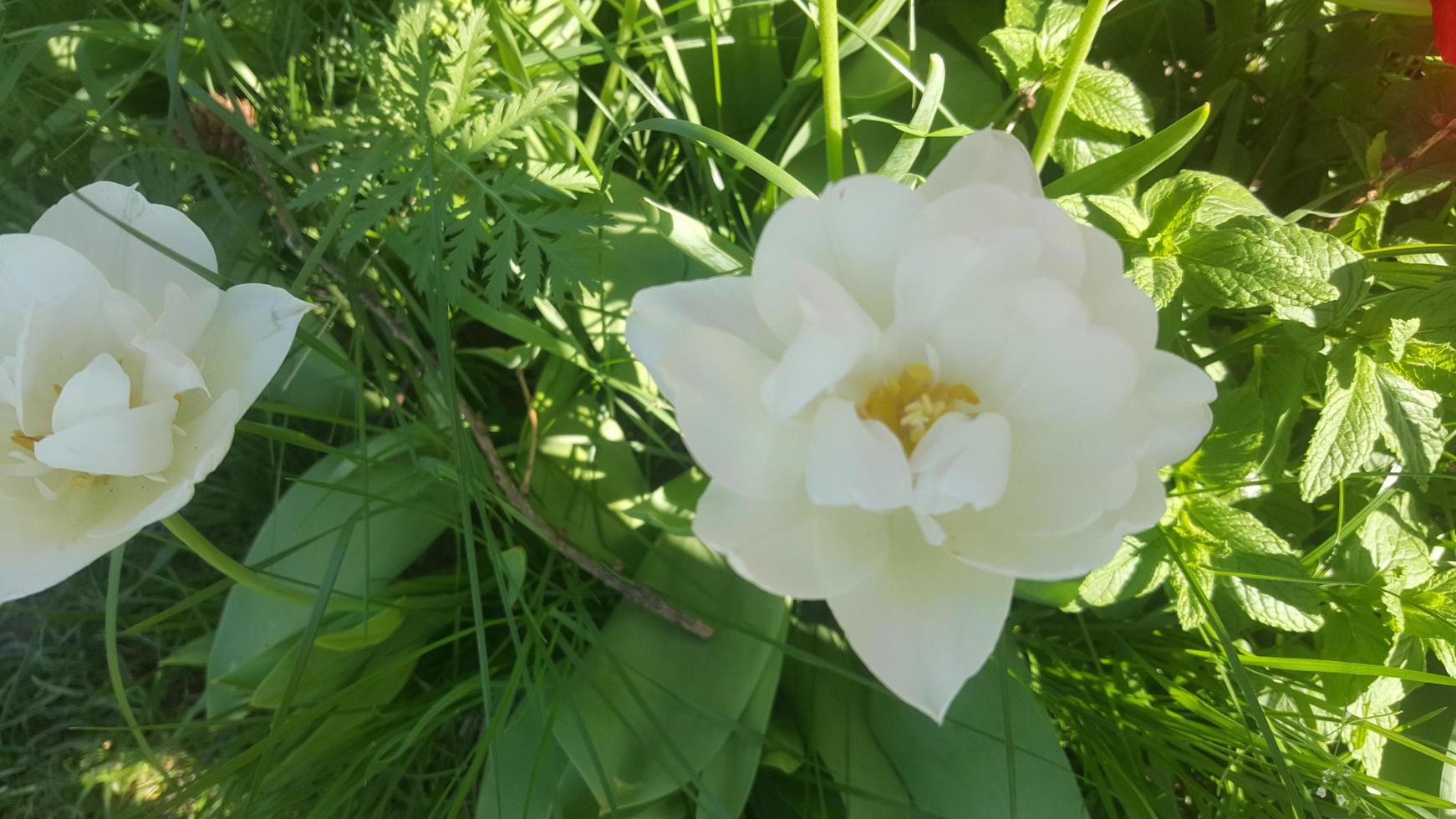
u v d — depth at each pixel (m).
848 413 0.13
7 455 0.17
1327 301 0.20
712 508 0.14
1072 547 0.14
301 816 0.24
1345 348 0.21
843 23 0.25
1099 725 0.24
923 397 0.15
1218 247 0.20
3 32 0.24
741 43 0.27
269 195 0.23
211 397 0.18
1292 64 0.27
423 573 0.28
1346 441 0.21
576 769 0.23
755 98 0.28
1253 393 0.22
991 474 0.13
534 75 0.26
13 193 0.26
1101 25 0.28
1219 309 0.26
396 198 0.21
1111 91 0.22
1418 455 0.21
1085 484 0.14
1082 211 0.21
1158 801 0.23
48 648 0.31
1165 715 0.24
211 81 0.24
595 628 0.22
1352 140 0.25
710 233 0.22
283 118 0.25
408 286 0.27
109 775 0.30
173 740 0.26
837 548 0.14
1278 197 0.28
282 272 0.26
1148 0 0.27
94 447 0.16
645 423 0.27
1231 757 0.22
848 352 0.13
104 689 0.30
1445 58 0.21
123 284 0.18
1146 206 0.21
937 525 0.14
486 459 0.24
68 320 0.17
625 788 0.21
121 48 0.27
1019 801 0.21
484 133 0.22
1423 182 0.23
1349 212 0.24
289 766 0.23
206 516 0.29
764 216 0.26
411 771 0.27
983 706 0.22
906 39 0.27
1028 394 0.15
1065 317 0.13
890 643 0.14
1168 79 0.28
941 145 0.25
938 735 0.23
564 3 0.24
